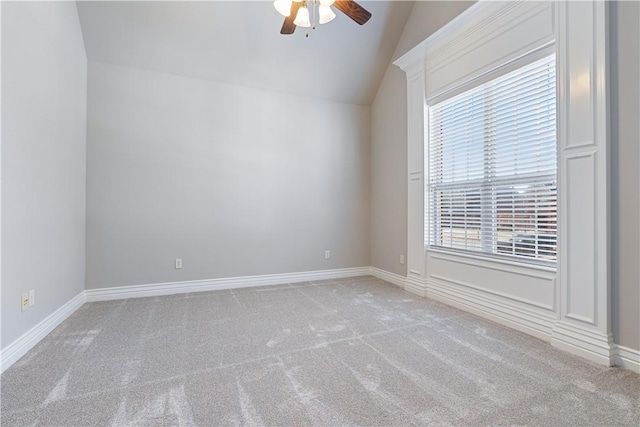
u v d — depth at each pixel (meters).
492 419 1.48
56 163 2.67
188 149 3.78
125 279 3.53
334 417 1.50
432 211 3.58
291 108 4.30
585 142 2.08
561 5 2.20
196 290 3.82
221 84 3.93
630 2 1.91
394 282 4.21
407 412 1.53
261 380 1.82
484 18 2.82
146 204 3.60
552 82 2.37
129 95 3.53
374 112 4.68
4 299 1.95
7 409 1.55
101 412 1.53
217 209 3.92
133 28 3.29
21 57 2.13
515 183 2.66
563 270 2.22
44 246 2.46
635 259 1.92
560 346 2.21
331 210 4.55
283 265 4.27
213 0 3.26
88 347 2.26
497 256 2.82
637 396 1.65
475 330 2.57
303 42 3.81
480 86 2.95
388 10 3.79
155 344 2.31
